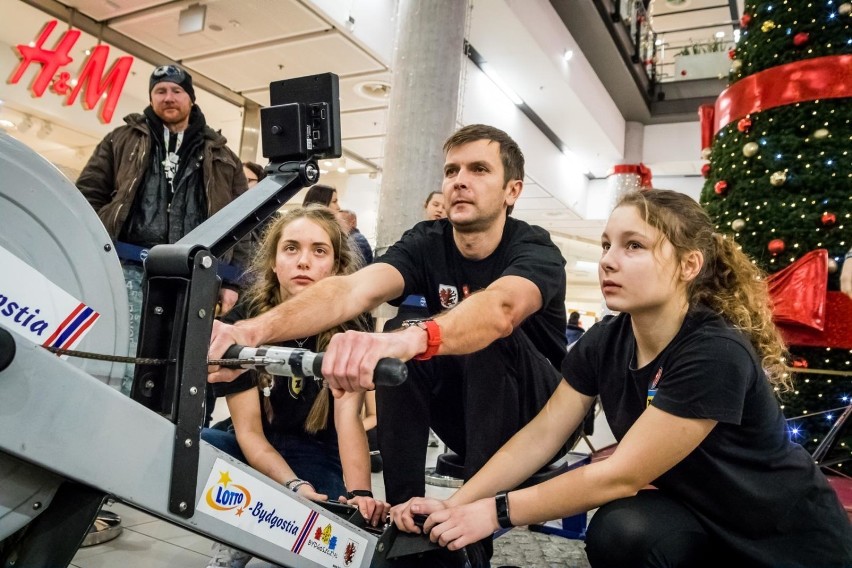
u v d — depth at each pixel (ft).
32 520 2.31
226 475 2.66
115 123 19.17
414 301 8.91
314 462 5.39
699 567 3.89
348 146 26.40
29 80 16.30
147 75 19.30
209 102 21.80
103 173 7.73
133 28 17.29
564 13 26.76
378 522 4.22
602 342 4.33
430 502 3.75
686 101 36.88
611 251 3.82
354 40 17.39
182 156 7.91
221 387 5.20
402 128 13.70
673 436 3.46
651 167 39.01
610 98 34.27
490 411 4.43
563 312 5.30
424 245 5.20
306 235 5.52
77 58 17.90
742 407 3.48
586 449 13.39
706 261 3.94
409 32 13.94
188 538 5.99
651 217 3.73
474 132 4.86
